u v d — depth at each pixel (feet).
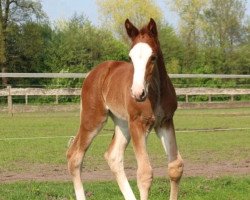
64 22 145.59
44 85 101.40
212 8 171.32
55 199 26.68
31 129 62.80
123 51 136.87
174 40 150.10
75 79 100.63
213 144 51.34
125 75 23.38
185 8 167.32
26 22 138.92
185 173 35.53
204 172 36.06
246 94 107.45
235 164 39.86
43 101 96.94
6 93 83.82
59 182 31.65
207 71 145.89
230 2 172.14
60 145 49.67
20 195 26.99
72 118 76.84
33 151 45.85
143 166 21.45
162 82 21.77
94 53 135.13
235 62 149.38
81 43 134.21
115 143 25.61
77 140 26.17
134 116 21.95
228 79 117.70
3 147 48.08
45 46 137.18
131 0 157.89
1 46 131.75
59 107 88.07
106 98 24.80
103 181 32.07
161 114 21.98
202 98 108.37
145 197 21.26
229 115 84.89
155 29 21.11
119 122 25.49
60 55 134.21
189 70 146.10
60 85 99.30
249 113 88.53
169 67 142.41
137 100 20.18
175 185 22.43
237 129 64.28
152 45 20.63
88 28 141.28
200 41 168.76
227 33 171.12
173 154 22.24
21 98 95.91
